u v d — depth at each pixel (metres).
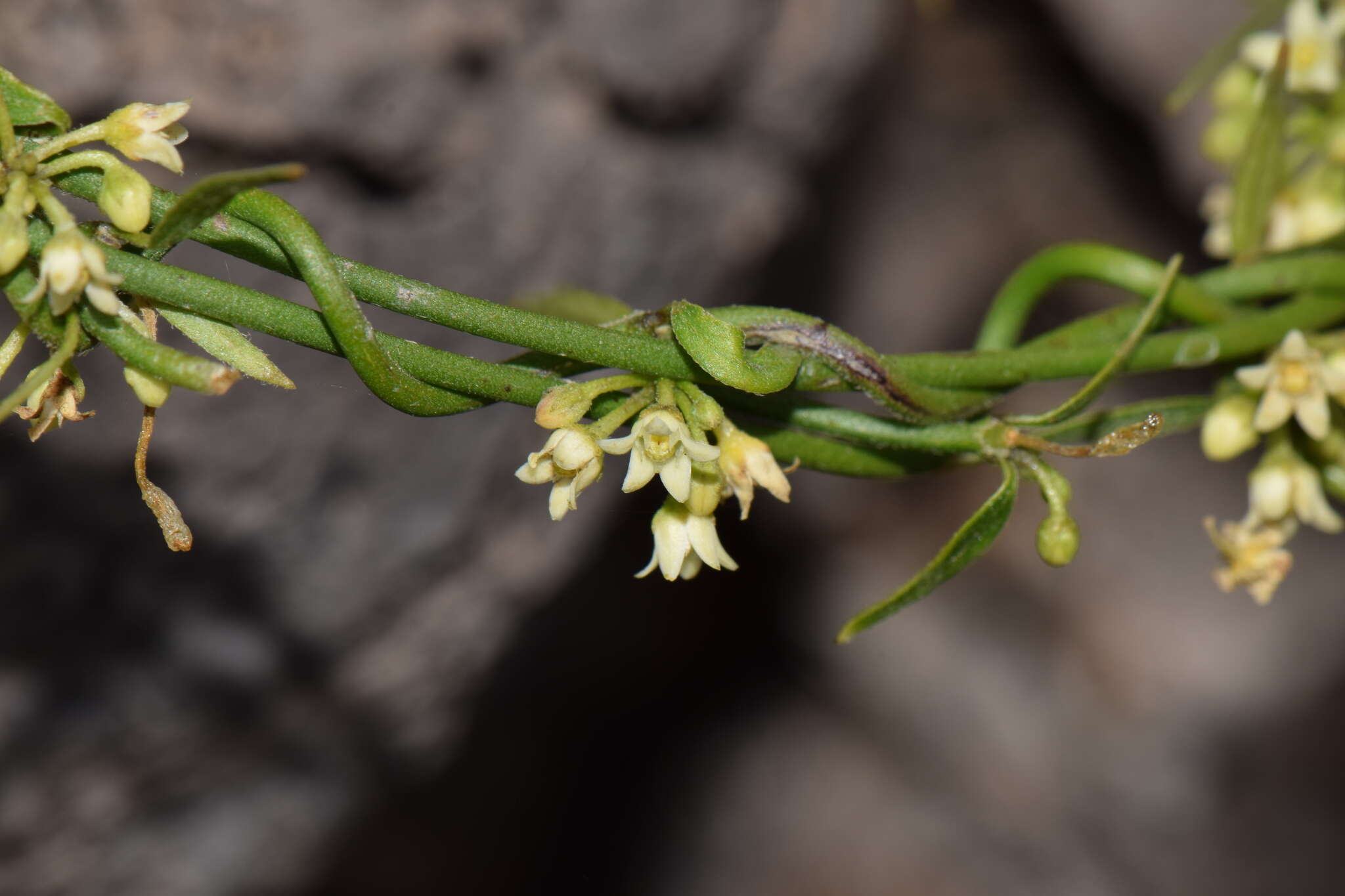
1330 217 0.24
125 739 0.32
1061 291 0.61
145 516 0.30
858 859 0.65
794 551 0.61
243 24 0.27
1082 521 0.64
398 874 0.52
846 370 0.21
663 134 0.35
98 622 0.31
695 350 0.20
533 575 0.38
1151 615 0.63
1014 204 0.59
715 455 0.20
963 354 0.21
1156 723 0.63
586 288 0.35
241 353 0.20
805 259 0.52
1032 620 0.64
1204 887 0.62
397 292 0.20
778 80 0.36
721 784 0.65
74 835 0.33
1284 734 0.62
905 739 0.65
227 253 0.20
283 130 0.28
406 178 0.30
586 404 0.20
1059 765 0.63
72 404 0.21
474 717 0.43
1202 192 0.49
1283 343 0.22
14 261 0.20
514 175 0.32
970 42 0.55
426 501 0.34
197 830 0.36
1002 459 0.21
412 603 0.35
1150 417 0.21
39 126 0.20
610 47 0.32
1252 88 0.24
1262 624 0.63
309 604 0.34
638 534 0.51
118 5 0.26
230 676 0.33
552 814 0.59
